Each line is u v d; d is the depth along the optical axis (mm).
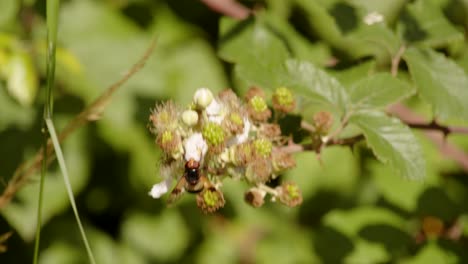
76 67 850
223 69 1034
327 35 971
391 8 914
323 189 1020
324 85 691
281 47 729
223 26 736
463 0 847
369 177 1013
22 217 888
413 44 734
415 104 991
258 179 639
